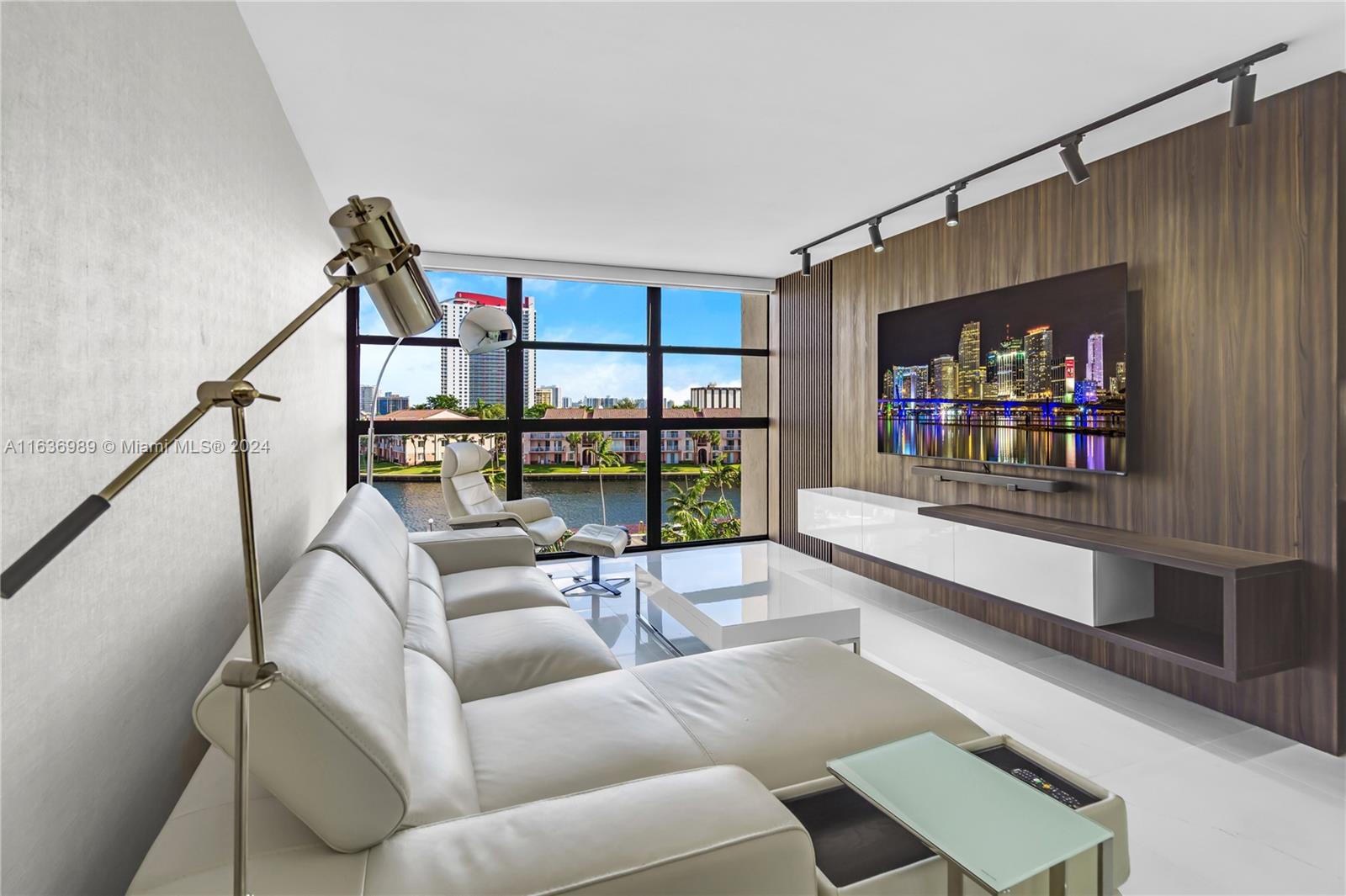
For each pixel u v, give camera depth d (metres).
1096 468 3.20
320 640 1.13
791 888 1.02
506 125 2.88
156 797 1.35
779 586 3.52
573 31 2.19
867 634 3.75
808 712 1.76
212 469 1.69
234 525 1.87
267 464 2.24
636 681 1.92
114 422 1.16
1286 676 2.58
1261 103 2.63
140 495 1.27
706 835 1.02
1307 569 2.51
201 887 0.89
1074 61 2.38
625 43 2.27
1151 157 3.03
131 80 1.23
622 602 4.47
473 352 4.50
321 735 0.97
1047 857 1.09
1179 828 2.04
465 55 2.32
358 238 1.14
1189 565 2.53
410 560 2.87
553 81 2.51
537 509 4.97
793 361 5.89
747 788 1.16
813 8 2.08
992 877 1.04
